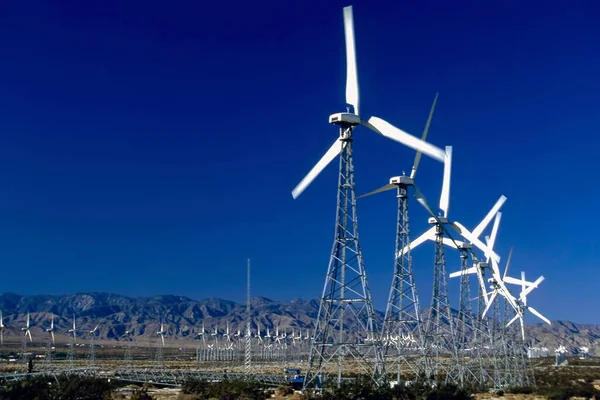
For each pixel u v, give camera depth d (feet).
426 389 317.01
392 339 397.19
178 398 343.05
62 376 407.03
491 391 408.87
